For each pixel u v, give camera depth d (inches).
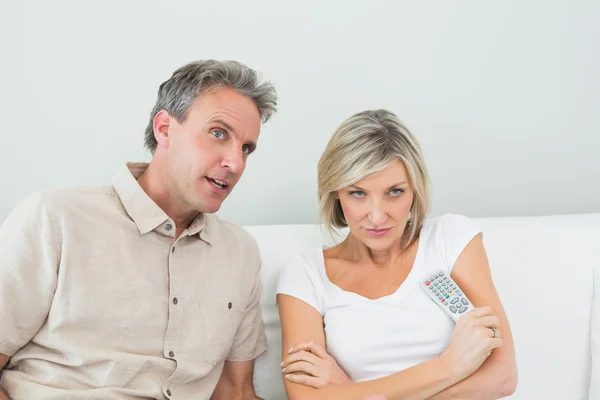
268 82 49.3
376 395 46.7
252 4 69.7
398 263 55.2
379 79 73.2
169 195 48.3
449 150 75.6
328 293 54.6
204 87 46.5
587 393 59.4
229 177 46.9
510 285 60.4
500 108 76.2
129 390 44.8
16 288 42.9
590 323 60.3
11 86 64.6
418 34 73.7
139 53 67.5
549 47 76.7
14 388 43.8
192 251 49.7
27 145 65.4
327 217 57.0
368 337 51.7
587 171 77.5
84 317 44.2
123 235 46.6
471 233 53.9
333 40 71.7
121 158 67.7
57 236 44.2
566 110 77.3
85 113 66.5
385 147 50.8
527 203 77.2
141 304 46.2
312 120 71.8
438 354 50.9
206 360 48.9
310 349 50.5
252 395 54.6
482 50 75.3
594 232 63.0
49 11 65.0
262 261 59.9
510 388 47.6
